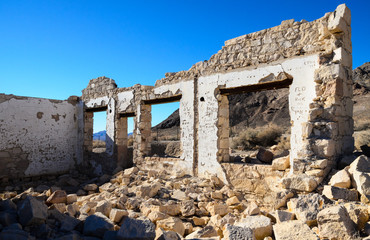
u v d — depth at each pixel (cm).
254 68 782
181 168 958
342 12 626
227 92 865
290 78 715
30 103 1303
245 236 317
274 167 718
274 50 752
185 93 965
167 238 332
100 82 1356
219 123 862
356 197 439
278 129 1930
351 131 713
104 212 520
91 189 936
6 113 1223
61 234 360
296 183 540
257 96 5247
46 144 1350
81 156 1430
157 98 1071
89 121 1440
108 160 1268
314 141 601
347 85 682
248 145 1781
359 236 328
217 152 853
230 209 629
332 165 593
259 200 740
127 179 945
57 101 1402
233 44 845
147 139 1145
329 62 638
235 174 799
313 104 637
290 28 730
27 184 1177
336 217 340
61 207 468
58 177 1347
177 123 4688
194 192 742
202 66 920
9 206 412
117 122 1239
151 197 716
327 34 649
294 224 344
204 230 401
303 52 696
